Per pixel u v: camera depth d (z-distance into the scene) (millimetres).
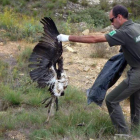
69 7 30438
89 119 8820
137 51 7531
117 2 31547
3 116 8734
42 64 7281
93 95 8188
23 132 8172
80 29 18969
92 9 27281
